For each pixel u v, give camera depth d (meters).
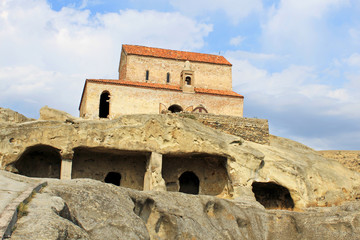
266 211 32.47
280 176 36.28
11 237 13.55
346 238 30.00
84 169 35.59
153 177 33.56
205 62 55.88
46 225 14.81
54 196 18.36
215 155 35.94
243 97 53.16
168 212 25.44
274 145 43.78
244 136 42.16
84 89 49.72
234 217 29.73
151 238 24.25
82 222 19.41
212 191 37.91
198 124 37.31
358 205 33.56
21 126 32.53
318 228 31.06
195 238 25.48
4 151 30.30
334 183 38.84
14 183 19.52
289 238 31.02
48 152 34.53
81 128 32.62
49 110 40.06
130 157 37.16
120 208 21.30
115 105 47.53
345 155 49.53
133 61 52.91
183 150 34.62
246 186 35.22
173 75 54.16
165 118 35.44
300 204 35.88
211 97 51.84
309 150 46.06
